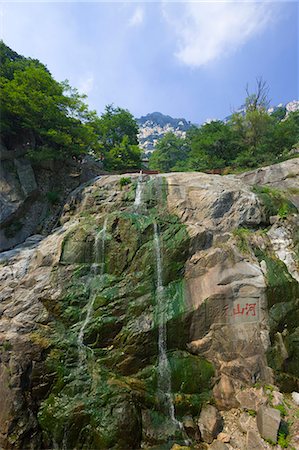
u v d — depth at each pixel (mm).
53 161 18094
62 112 18203
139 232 12180
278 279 10500
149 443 8430
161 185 14891
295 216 13008
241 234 12148
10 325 10305
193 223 12820
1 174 15688
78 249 12172
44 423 8664
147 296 10805
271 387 9055
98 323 10305
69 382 9258
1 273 12164
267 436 7723
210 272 11055
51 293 11078
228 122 30141
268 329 9750
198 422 8773
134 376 9602
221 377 9555
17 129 18234
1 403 8789
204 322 10320
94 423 8375
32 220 16109
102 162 28156
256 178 16766
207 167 26953
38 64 21984
